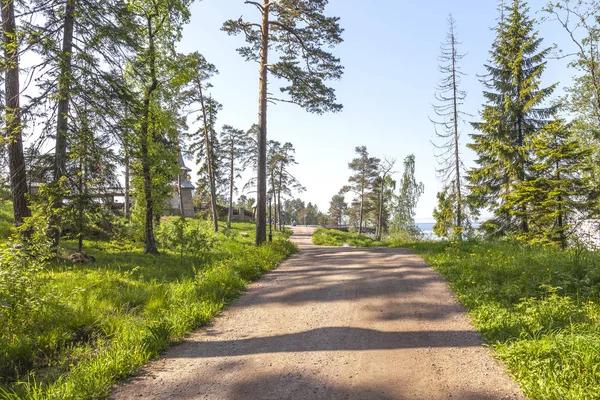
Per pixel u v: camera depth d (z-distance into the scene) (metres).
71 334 6.20
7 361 5.16
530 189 16.70
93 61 11.60
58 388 4.26
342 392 4.16
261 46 18.77
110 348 5.51
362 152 60.03
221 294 8.48
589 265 7.88
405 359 4.94
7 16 11.80
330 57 19.05
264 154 18.67
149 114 16.14
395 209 36.41
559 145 16.81
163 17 16.25
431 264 11.11
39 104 11.39
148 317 7.09
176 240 15.22
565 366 4.12
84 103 12.09
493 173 21.50
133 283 9.58
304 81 18.80
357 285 9.12
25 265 7.38
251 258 12.50
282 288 9.33
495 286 7.66
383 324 6.35
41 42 10.60
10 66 11.03
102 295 8.22
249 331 6.39
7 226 15.77
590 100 21.50
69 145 12.09
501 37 21.38
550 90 19.38
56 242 12.12
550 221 16.91
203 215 49.34
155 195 16.83
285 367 4.86
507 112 20.36
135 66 13.41
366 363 4.88
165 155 16.97
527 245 12.98
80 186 12.42
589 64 18.06
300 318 6.92
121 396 4.26
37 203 11.41
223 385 4.44
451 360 4.84
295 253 16.84
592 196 16.12
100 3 12.12
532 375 4.12
